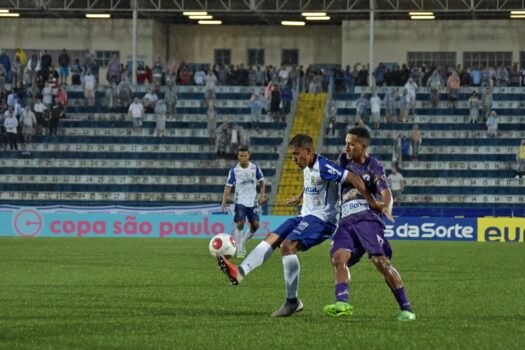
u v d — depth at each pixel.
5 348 22.05
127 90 116.12
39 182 108.38
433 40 130.88
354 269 48.59
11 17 132.00
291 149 28.44
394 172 100.44
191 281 41.75
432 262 56.25
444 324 26.58
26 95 117.75
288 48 135.38
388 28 131.12
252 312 29.83
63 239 83.31
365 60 131.00
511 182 106.62
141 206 91.38
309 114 115.44
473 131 112.00
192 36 135.50
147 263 53.66
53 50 133.00
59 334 24.44
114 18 132.12
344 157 28.88
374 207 27.28
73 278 43.28
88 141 112.12
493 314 29.44
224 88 120.12
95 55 132.75
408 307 27.62
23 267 50.25
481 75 120.12
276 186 105.00
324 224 28.47
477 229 87.75
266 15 126.31
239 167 59.91
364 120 112.31
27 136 111.06
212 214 89.94
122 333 24.61
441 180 106.88
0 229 91.25
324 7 124.69
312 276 44.81
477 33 130.38
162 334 24.42
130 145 111.62
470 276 45.81
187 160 109.25
